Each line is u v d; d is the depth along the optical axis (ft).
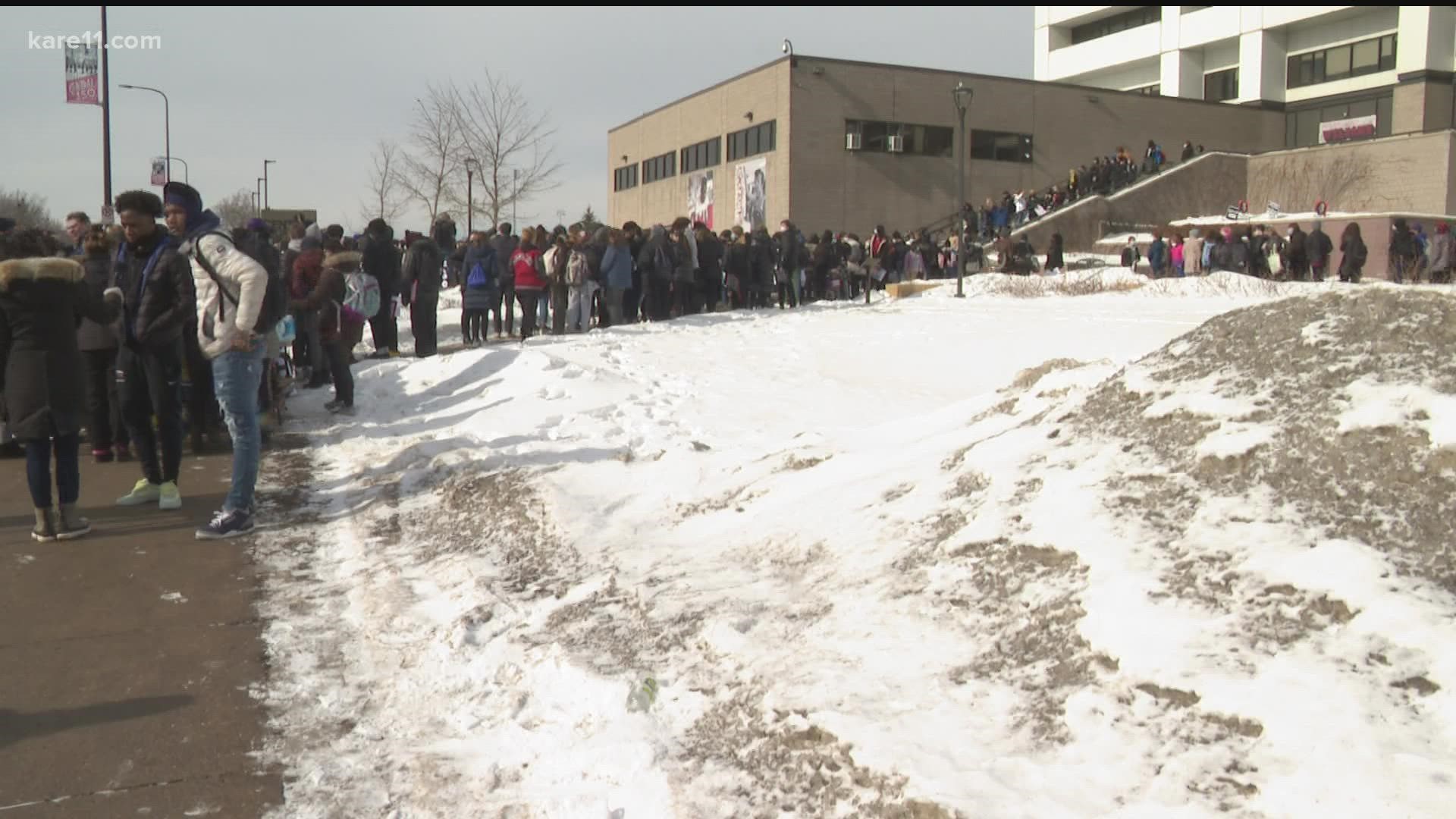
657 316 57.11
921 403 33.47
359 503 22.31
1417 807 7.85
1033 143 134.82
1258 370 13.91
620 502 20.38
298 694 13.52
